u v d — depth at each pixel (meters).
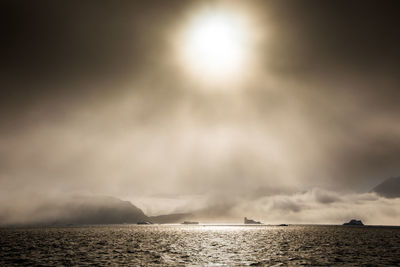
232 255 82.19
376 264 65.69
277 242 128.50
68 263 66.06
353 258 75.12
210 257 78.00
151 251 91.06
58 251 89.69
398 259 73.19
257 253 86.75
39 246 106.50
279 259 74.12
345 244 115.81
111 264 65.00
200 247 105.88
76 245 110.69
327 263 67.38
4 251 90.00
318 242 126.81
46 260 70.50
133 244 116.75
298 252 88.75
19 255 79.94
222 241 137.00
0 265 63.66
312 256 79.31
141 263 66.88
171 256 79.38
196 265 65.12
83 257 75.88
